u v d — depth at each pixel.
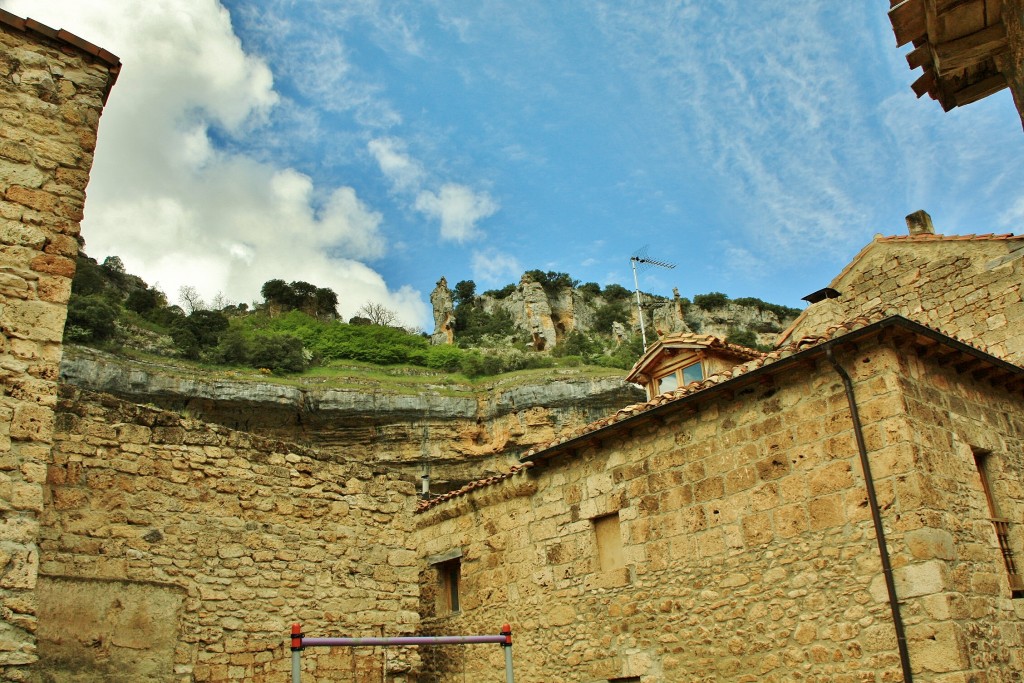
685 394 12.29
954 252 17.23
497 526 15.13
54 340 7.49
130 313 64.75
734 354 16.48
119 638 9.22
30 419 7.16
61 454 9.45
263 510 11.07
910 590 9.55
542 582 13.95
